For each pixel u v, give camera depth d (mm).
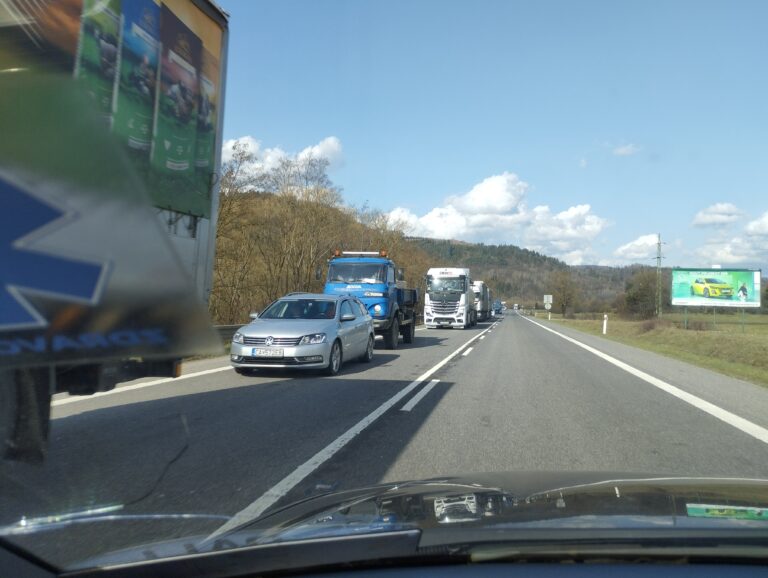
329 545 2379
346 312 12977
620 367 15109
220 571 2439
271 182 37438
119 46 4176
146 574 2482
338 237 44000
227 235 30625
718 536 2336
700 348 24062
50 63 3123
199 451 6027
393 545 2338
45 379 3631
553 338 28500
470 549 2303
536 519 2588
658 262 60969
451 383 11289
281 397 9211
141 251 2096
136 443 6129
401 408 8562
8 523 3545
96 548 3512
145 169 4625
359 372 12570
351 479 5195
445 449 6309
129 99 4340
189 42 5305
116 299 2047
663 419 8195
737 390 11414
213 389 9836
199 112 5504
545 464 5793
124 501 4352
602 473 3836
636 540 2312
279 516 3145
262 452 6039
